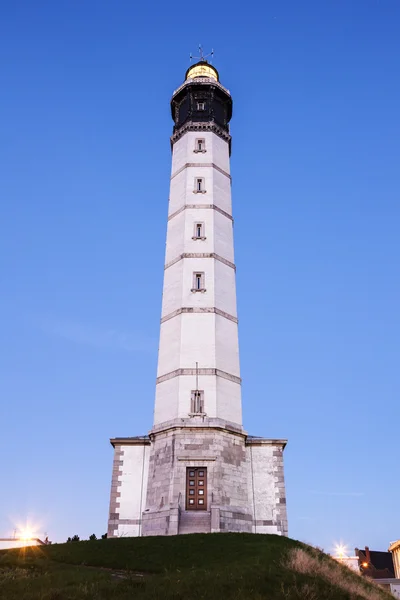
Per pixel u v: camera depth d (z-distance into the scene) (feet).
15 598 66.80
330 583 78.59
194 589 71.61
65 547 102.83
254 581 74.84
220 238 160.56
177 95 192.03
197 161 173.58
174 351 142.31
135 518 128.06
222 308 149.07
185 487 123.85
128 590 71.00
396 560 255.70
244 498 127.85
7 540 162.91
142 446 137.39
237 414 137.59
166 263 159.53
